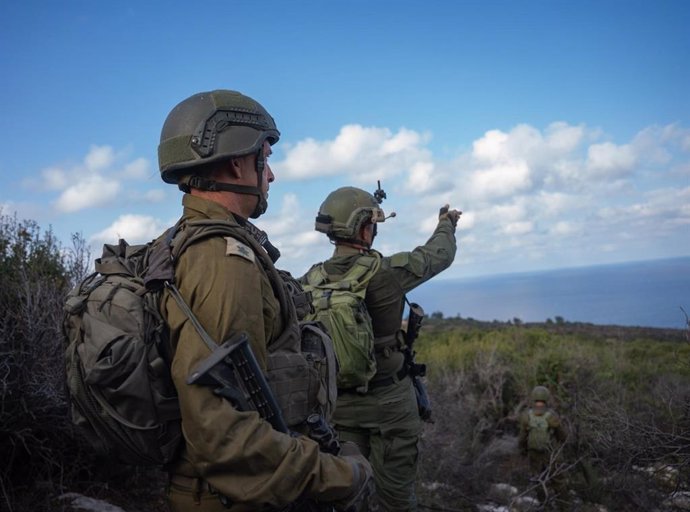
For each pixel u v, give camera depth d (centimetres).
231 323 174
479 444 679
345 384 397
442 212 472
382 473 425
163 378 179
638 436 467
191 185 202
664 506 463
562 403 736
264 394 177
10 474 427
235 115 202
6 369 405
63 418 416
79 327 183
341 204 435
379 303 421
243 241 193
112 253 208
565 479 559
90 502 422
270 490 166
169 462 188
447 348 1136
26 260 502
